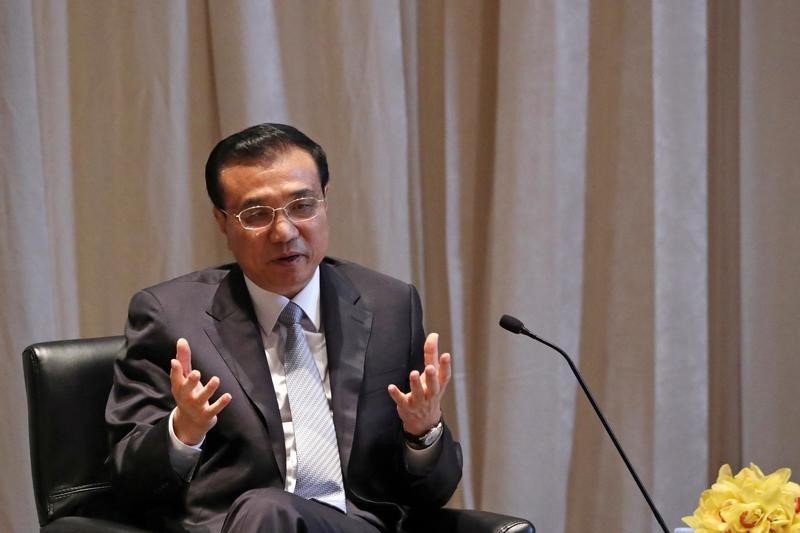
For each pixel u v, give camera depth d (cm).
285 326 747
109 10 1002
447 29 1081
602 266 1119
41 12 977
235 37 999
